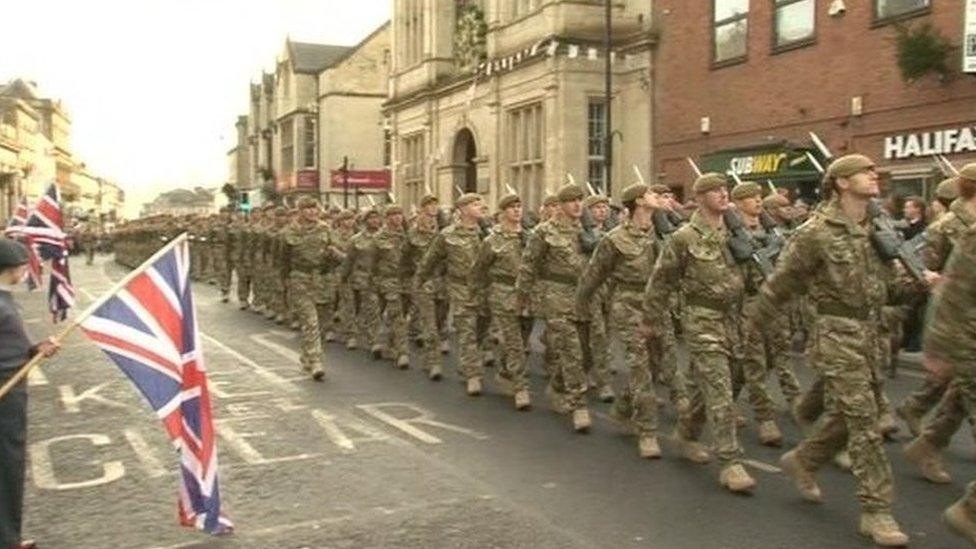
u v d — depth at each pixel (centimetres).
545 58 2464
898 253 626
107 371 1255
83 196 13088
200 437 599
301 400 1048
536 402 1036
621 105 2441
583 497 680
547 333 966
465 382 1159
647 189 829
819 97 1852
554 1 2441
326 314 1537
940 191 880
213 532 602
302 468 766
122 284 568
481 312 1101
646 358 799
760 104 2005
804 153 1825
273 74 7212
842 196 585
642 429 794
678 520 625
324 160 5619
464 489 704
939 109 1591
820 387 738
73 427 922
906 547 571
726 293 697
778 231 971
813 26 1867
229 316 1969
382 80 5684
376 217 1411
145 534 613
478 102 2927
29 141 8425
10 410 542
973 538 544
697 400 757
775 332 886
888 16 1694
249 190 7162
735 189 870
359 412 983
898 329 1061
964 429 860
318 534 609
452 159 3142
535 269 909
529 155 2638
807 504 657
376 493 696
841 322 585
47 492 708
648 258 818
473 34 3008
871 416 580
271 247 1866
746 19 2044
